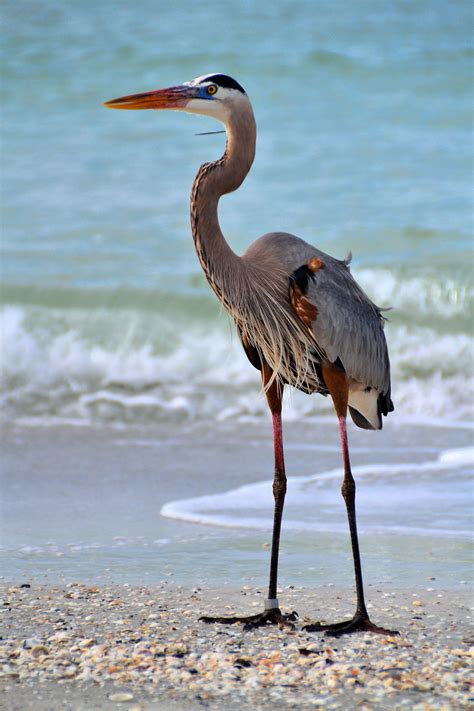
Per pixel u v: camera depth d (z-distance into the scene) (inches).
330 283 280.5
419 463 504.7
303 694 214.8
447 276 782.5
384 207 991.6
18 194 1061.8
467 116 1256.8
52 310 745.6
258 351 288.7
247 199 1017.5
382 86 1366.9
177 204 1033.5
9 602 288.2
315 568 328.8
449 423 607.2
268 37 1561.3
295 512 405.7
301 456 525.0
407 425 602.9
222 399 649.6
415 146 1160.8
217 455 529.3
